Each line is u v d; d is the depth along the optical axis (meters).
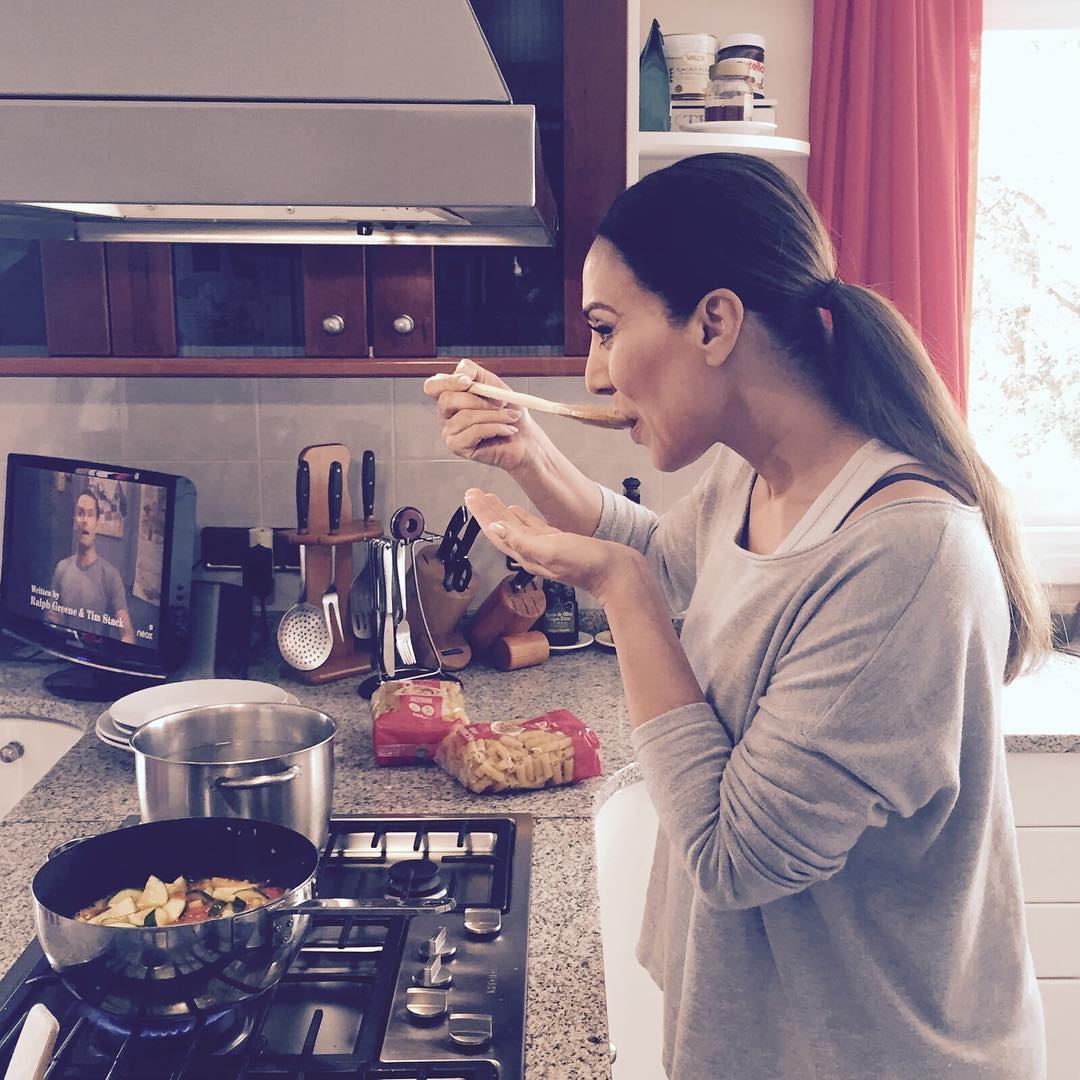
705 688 1.07
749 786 0.92
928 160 2.22
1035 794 1.89
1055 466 2.56
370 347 1.93
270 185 1.14
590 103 1.83
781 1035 1.07
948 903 0.98
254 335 1.94
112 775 1.60
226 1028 0.96
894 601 0.87
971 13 2.22
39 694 2.00
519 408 1.42
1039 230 2.51
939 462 0.97
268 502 2.31
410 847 1.36
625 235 0.96
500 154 1.13
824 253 0.98
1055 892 1.91
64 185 1.14
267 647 2.28
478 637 2.20
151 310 1.92
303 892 0.95
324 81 1.15
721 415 1.00
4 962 1.06
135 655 1.92
